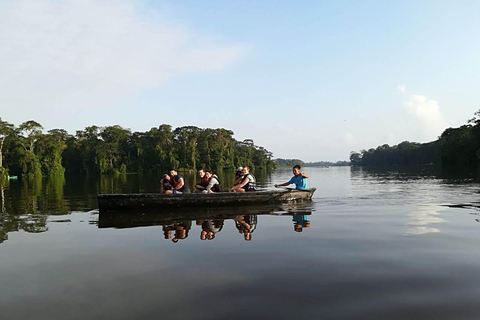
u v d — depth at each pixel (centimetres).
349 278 341
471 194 1152
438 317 259
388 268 369
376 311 270
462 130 6619
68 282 345
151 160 7719
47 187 2283
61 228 641
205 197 882
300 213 780
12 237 564
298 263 391
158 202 859
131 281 343
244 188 998
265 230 582
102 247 484
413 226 598
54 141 6359
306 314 267
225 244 486
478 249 438
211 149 8375
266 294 306
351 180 2488
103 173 6925
